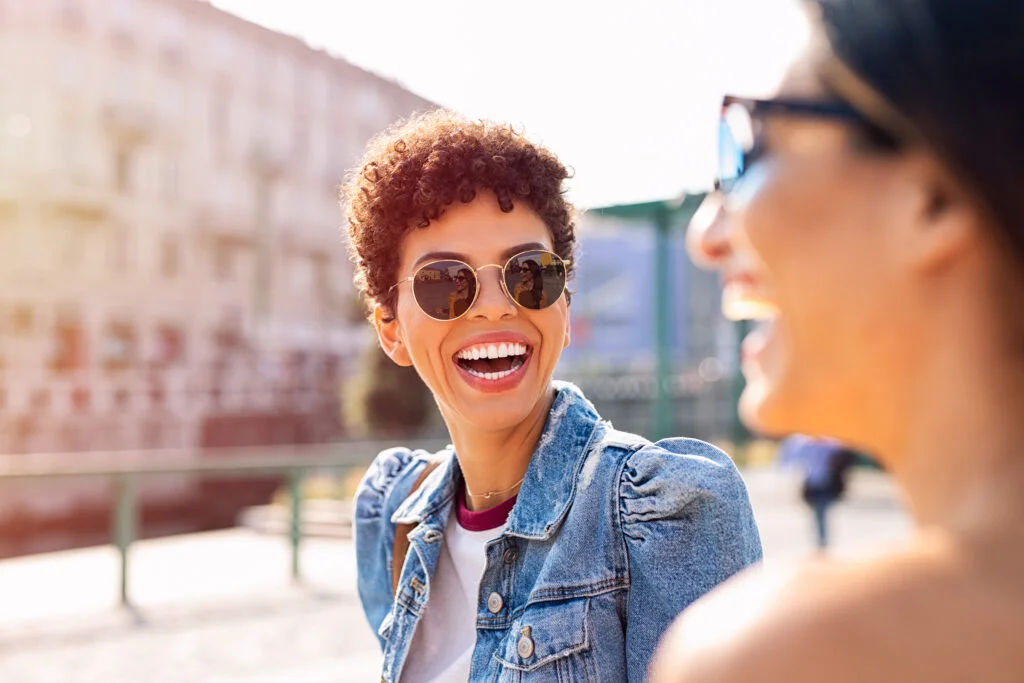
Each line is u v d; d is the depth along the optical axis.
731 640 0.49
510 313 1.47
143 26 28.09
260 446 29.36
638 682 1.28
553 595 1.33
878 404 0.55
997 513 0.49
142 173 28.09
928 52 0.49
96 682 4.86
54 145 25.77
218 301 30.03
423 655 1.55
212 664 5.21
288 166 32.84
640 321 43.59
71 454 25.20
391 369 22.78
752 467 18.67
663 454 1.34
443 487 1.61
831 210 0.54
